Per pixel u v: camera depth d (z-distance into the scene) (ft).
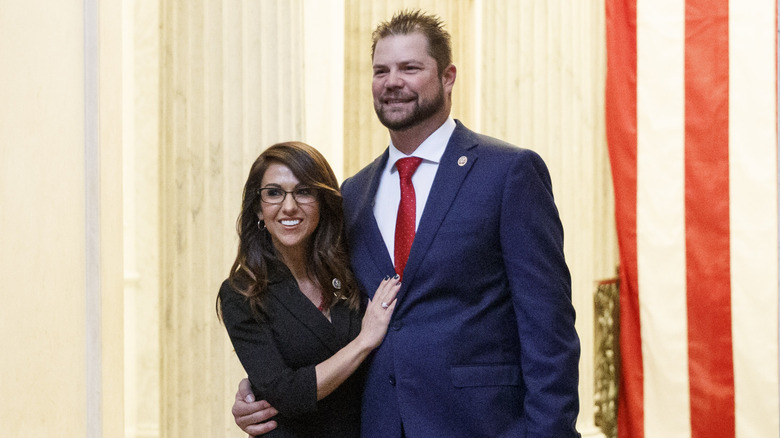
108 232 6.33
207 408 11.38
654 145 14.23
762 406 13.56
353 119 13.08
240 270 7.18
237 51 11.55
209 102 11.42
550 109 14.40
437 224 6.80
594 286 14.83
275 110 11.76
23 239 5.17
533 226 6.64
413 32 6.96
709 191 13.89
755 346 13.61
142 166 12.62
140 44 12.55
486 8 14.03
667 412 14.17
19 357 5.13
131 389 12.61
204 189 11.35
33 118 5.29
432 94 6.95
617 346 15.11
